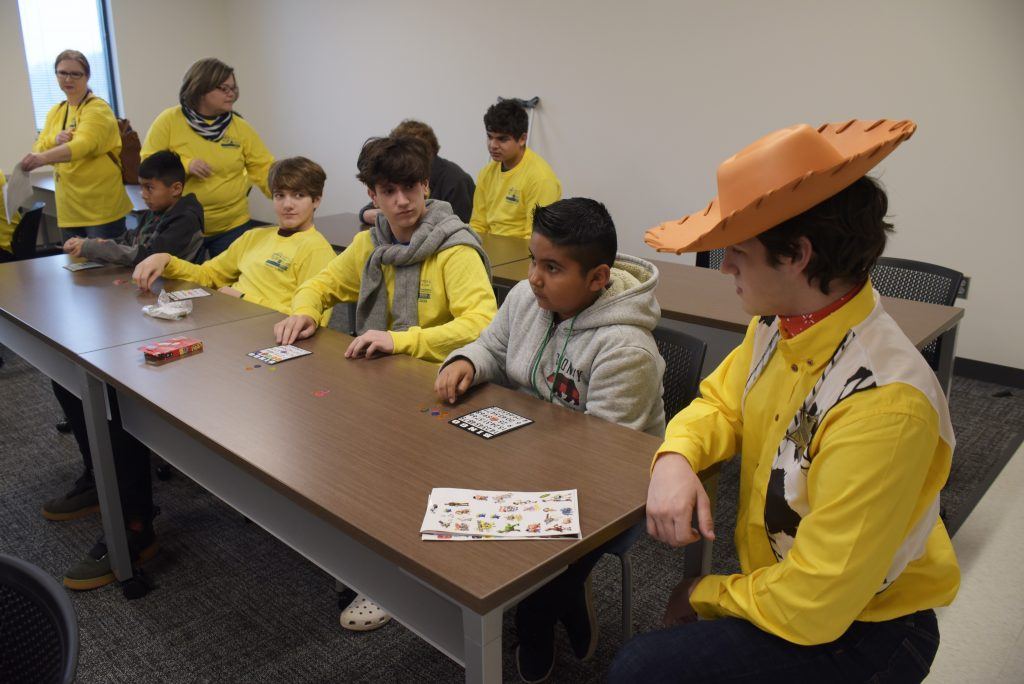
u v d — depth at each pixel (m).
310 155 7.09
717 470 1.30
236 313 2.30
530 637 1.75
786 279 0.97
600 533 1.13
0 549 2.35
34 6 6.36
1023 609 2.07
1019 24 3.41
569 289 1.59
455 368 1.67
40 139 4.59
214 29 7.33
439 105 5.89
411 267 2.20
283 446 1.41
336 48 6.51
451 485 1.26
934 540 1.10
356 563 1.32
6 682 1.04
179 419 1.53
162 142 3.75
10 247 4.31
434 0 5.66
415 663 1.88
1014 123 3.52
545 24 5.07
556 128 5.20
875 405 0.92
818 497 0.96
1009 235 3.66
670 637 1.08
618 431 1.48
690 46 4.45
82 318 2.23
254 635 1.98
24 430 3.18
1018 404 3.57
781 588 0.98
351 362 1.88
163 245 2.90
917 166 3.85
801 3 4.00
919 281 2.72
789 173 0.88
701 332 2.56
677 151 4.66
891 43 3.78
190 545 2.37
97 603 2.11
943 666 1.86
